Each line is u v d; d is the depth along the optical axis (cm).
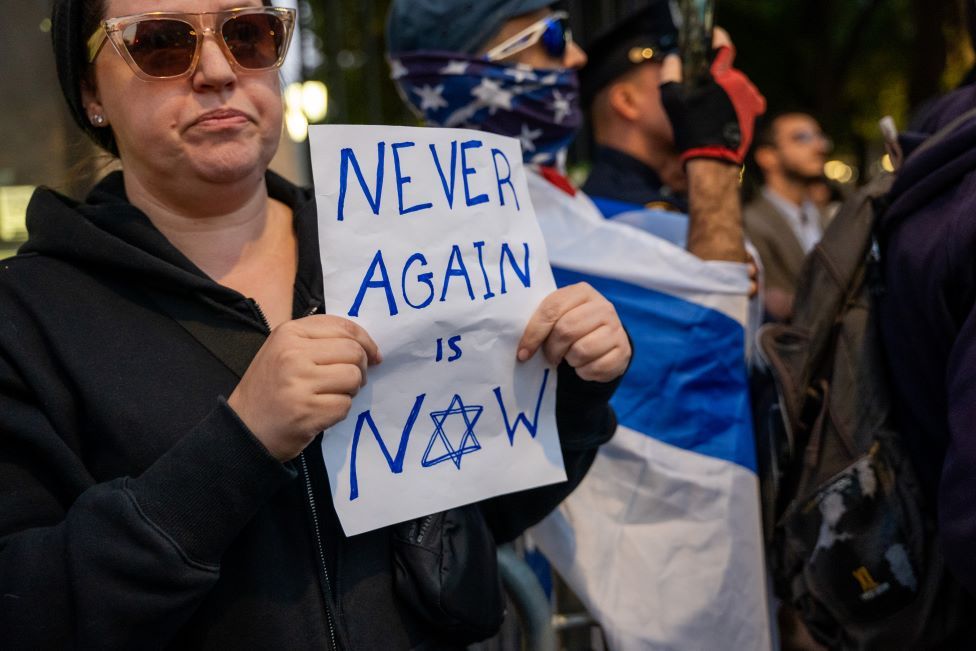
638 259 220
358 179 141
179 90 138
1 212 315
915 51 753
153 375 135
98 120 152
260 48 142
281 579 136
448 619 145
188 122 138
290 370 125
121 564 121
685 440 215
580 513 213
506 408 151
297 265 150
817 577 196
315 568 138
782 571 213
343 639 137
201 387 136
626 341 154
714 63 230
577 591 210
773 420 218
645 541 212
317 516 140
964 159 174
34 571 124
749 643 211
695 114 226
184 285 138
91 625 121
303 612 135
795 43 1081
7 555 126
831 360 203
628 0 386
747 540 214
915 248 178
